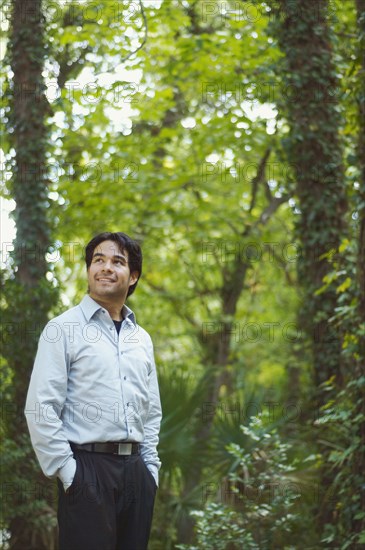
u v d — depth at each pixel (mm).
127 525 3203
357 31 5078
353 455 4953
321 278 6480
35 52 6859
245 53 8430
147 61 8844
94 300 3316
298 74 6566
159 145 10117
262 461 6293
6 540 6441
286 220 12000
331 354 6367
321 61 6551
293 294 12914
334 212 6535
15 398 6582
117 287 3318
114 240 3385
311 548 5691
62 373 3121
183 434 6969
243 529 5625
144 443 3420
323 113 6570
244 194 11656
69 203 9539
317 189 6559
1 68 7027
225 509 5805
